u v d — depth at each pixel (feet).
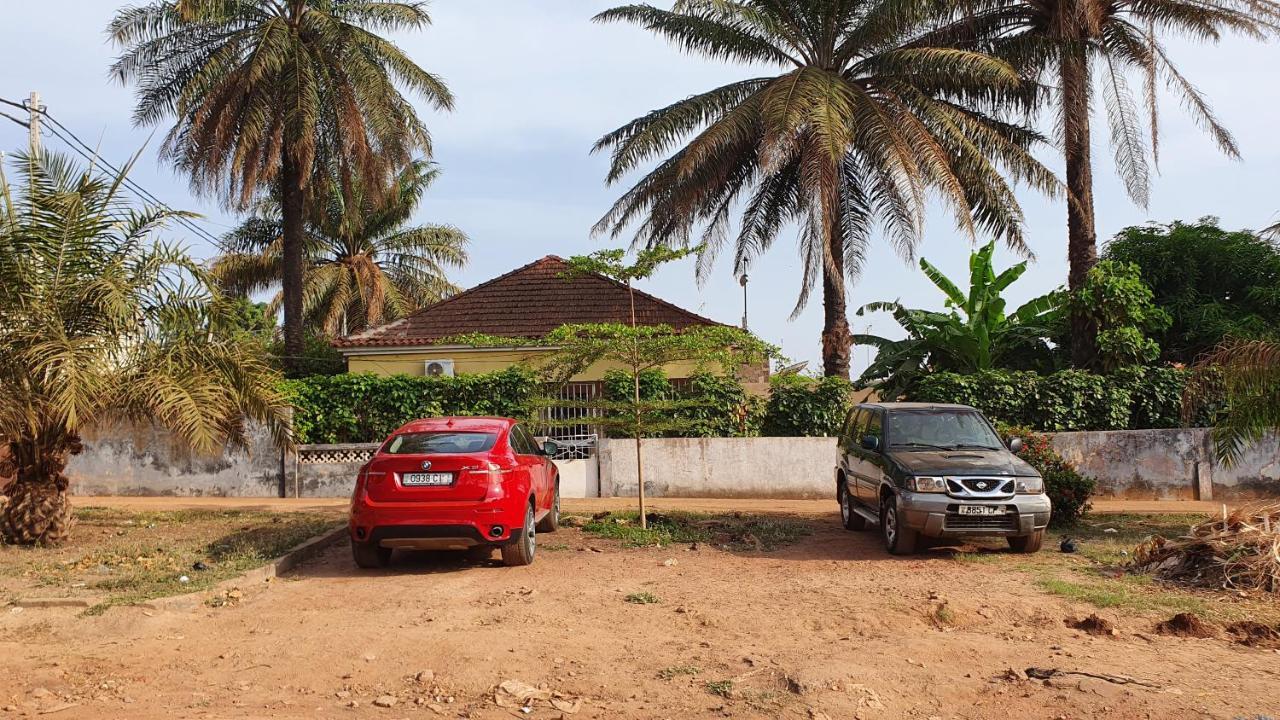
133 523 43.65
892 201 66.18
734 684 18.83
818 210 58.70
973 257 70.18
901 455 36.17
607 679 19.11
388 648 20.98
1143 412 57.93
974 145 63.26
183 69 70.95
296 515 46.73
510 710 17.39
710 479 57.82
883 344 79.87
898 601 26.09
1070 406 57.52
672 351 41.70
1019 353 73.92
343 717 16.94
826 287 69.31
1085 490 42.47
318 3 71.92
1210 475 55.21
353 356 73.05
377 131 69.26
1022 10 66.90
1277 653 21.18
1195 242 72.18
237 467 58.49
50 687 18.44
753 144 69.92
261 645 21.48
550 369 43.47
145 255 36.63
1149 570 30.73
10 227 34.45
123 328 35.65
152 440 58.85
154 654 20.79
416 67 71.97
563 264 79.51
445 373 71.72
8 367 33.68
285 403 41.04
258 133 65.10
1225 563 28.40
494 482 30.89
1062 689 18.29
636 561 33.71
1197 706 17.37
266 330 113.19
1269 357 35.32
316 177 78.02
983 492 33.47
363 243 125.80
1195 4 62.95
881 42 66.18
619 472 58.29
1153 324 62.75
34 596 26.35
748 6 67.82
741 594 27.37
